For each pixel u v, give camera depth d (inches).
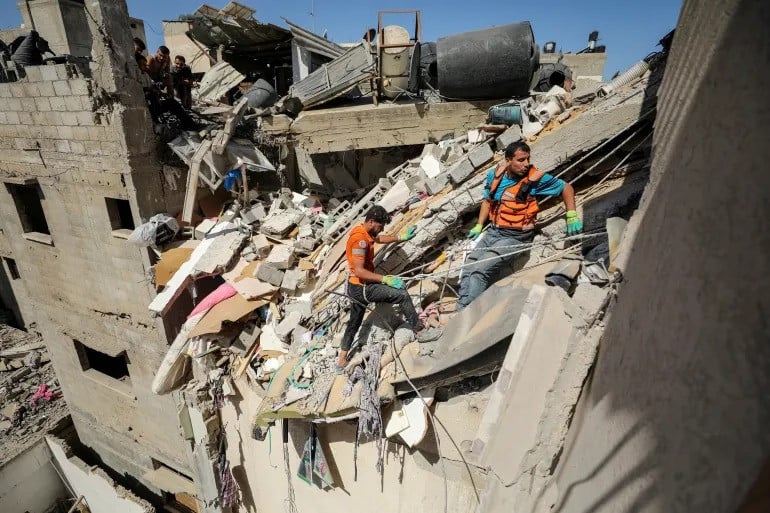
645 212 107.1
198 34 527.2
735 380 45.4
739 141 51.7
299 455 236.8
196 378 293.3
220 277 355.3
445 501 171.2
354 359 203.2
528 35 319.3
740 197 49.2
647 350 75.4
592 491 88.4
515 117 265.9
